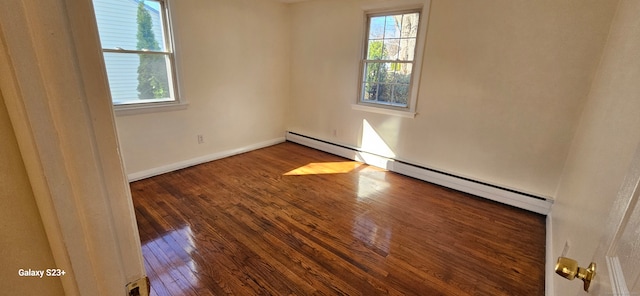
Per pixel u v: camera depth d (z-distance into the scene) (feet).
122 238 1.71
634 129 3.49
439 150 10.89
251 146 14.46
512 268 6.46
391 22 11.25
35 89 1.25
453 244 7.28
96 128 1.45
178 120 11.25
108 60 9.18
